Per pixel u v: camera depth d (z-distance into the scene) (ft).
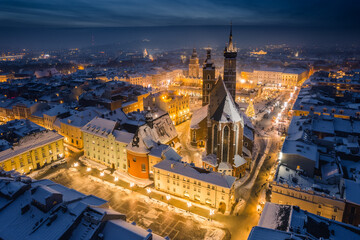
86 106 561.02
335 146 333.83
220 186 269.23
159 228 251.60
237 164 331.16
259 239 171.32
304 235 171.42
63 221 194.90
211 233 245.65
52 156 382.83
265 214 211.41
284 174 282.97
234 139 321.52
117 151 357.20
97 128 379.76
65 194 231.30
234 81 471.62
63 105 539.70
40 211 204.33
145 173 336.29
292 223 189.47
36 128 407.85
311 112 503.61
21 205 212.23
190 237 240.53
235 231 248.52
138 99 627.87
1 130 393.50
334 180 268.21
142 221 261.24
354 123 415.23
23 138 354.74
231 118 314.14
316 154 296.92
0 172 254.27
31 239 184.34
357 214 228.02
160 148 330.34
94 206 211.61
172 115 541.34
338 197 241.76
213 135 333.83
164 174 304.50
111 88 638.12
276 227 192.24
